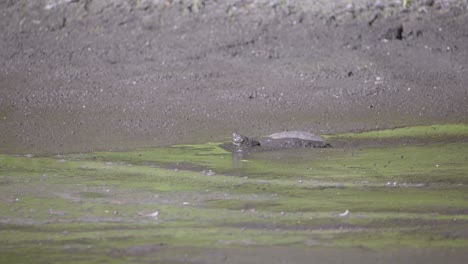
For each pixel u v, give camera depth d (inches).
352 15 3430.1
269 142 2095.2
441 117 2488.9
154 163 1886.1
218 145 2121.1
